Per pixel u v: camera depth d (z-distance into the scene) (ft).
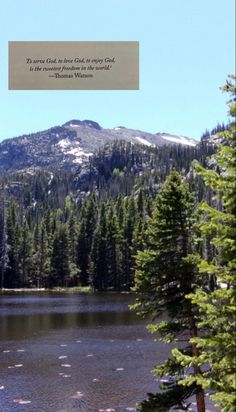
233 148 29.37
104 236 328.90
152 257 48.26
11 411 64.59
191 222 47.80
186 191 48.62
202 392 45.11
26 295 270.05
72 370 86.43
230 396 26.76
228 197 29.25
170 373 45.44
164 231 47.93
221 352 29.25
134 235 300.20
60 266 347.36
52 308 188.96
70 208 556.92
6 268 349.82
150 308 48.08
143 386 76.28
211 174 29.68
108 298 242.58
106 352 100.94
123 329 131.54
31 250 360.28
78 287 340.18
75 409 65.41
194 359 32.19
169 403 44.78
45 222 400.47
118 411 64.64
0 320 151.33
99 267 326.85
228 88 28.14
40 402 68.64
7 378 81.25
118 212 366.22
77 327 135.95
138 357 96.27
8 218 357.41
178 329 46.70
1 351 102.99
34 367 88.69
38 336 121.19
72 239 368.07
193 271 45.88
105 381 79.10
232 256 29.53
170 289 47.21
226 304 31.30
